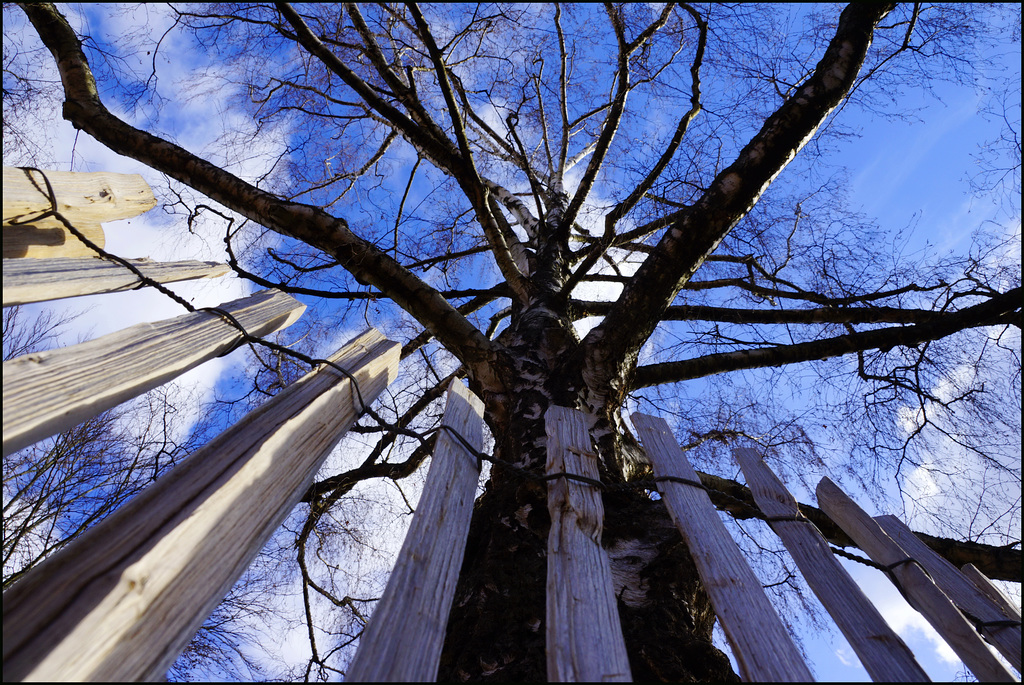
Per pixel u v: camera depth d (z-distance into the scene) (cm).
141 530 106
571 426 188
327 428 159
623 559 229
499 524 244
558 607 133
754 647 130
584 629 127
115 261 172
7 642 84
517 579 218
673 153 378
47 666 81
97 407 124
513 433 287
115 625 91
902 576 182
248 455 130
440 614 127
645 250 530
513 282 396
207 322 166
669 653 189
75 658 84
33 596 92
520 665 185
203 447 128
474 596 218
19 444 105
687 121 386
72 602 92
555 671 119
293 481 140
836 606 154
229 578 115
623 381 314
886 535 191
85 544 101
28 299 139
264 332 191
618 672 118
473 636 204
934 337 376
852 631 148
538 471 254
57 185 186
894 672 137
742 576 149
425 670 114
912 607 180
